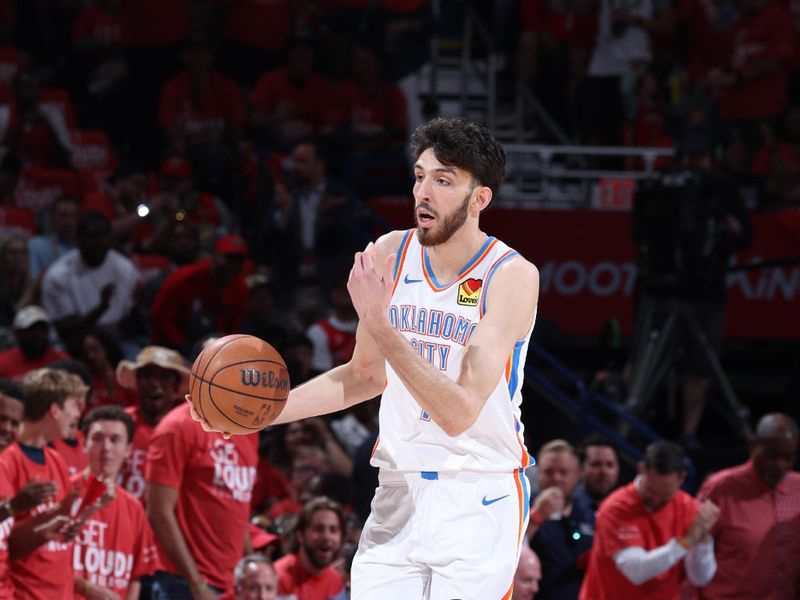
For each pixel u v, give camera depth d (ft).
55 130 112.78
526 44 130.82
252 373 31.89
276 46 128.88
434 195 31.65
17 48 130.72
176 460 56.24
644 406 91.81
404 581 32.48
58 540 48.96
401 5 129.59
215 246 100.83
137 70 125.70
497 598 32.09
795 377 100.42
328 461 76.89
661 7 132.05
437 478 32.50
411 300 32.81
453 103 138.82
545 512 65.87
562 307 107.14
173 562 55.88
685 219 89.97
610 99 126.21
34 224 103.04
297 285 101.40
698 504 68.44
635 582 65.05
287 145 117.29
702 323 93.04
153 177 114.01
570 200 123.95
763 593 69.36
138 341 91.40
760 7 127.75
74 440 57.26
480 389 30.30
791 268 107.55
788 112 127.03
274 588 55.88
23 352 76.13
